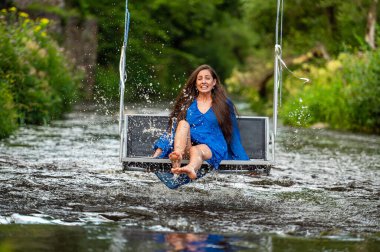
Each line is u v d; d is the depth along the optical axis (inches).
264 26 1469.0
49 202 361.7
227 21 2576.3
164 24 1729.8
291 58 1366.9
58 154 579.2
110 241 278.4
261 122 440.8
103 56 1444.4
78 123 955.3
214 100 410.0
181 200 381.4
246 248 272.8
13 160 524.7
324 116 1064.2
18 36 973.8
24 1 1386.6
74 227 303.4
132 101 1406.3
